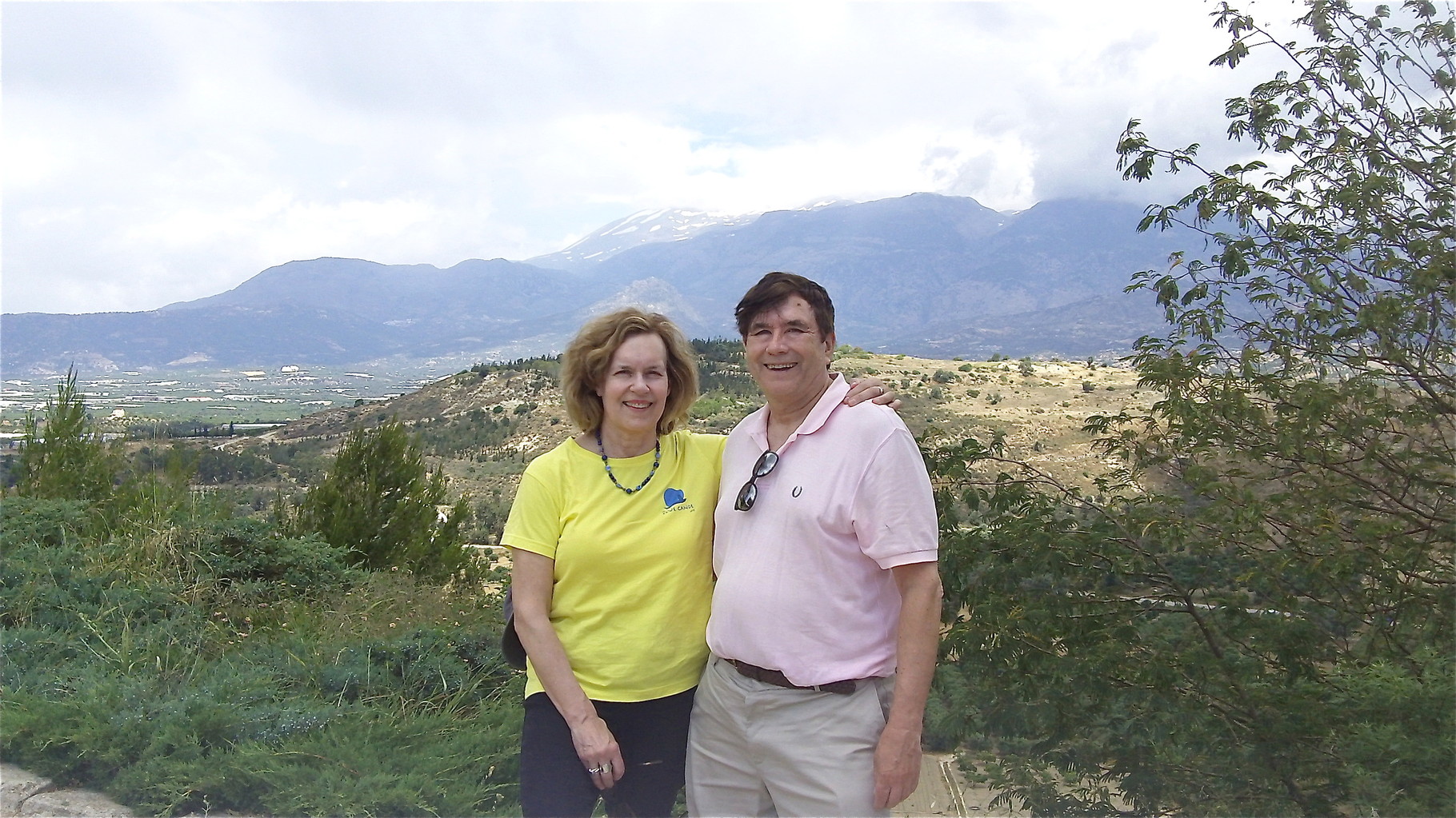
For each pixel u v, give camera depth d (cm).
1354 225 440
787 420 262
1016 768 431
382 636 540
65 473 851
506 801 372
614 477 267
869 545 239
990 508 439
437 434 6862
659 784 275
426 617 621
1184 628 423
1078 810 420
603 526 263
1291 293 441
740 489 256
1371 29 469
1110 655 397
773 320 252
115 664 461
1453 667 374
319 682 467
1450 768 344
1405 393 434
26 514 710
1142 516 410
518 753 407
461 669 508
